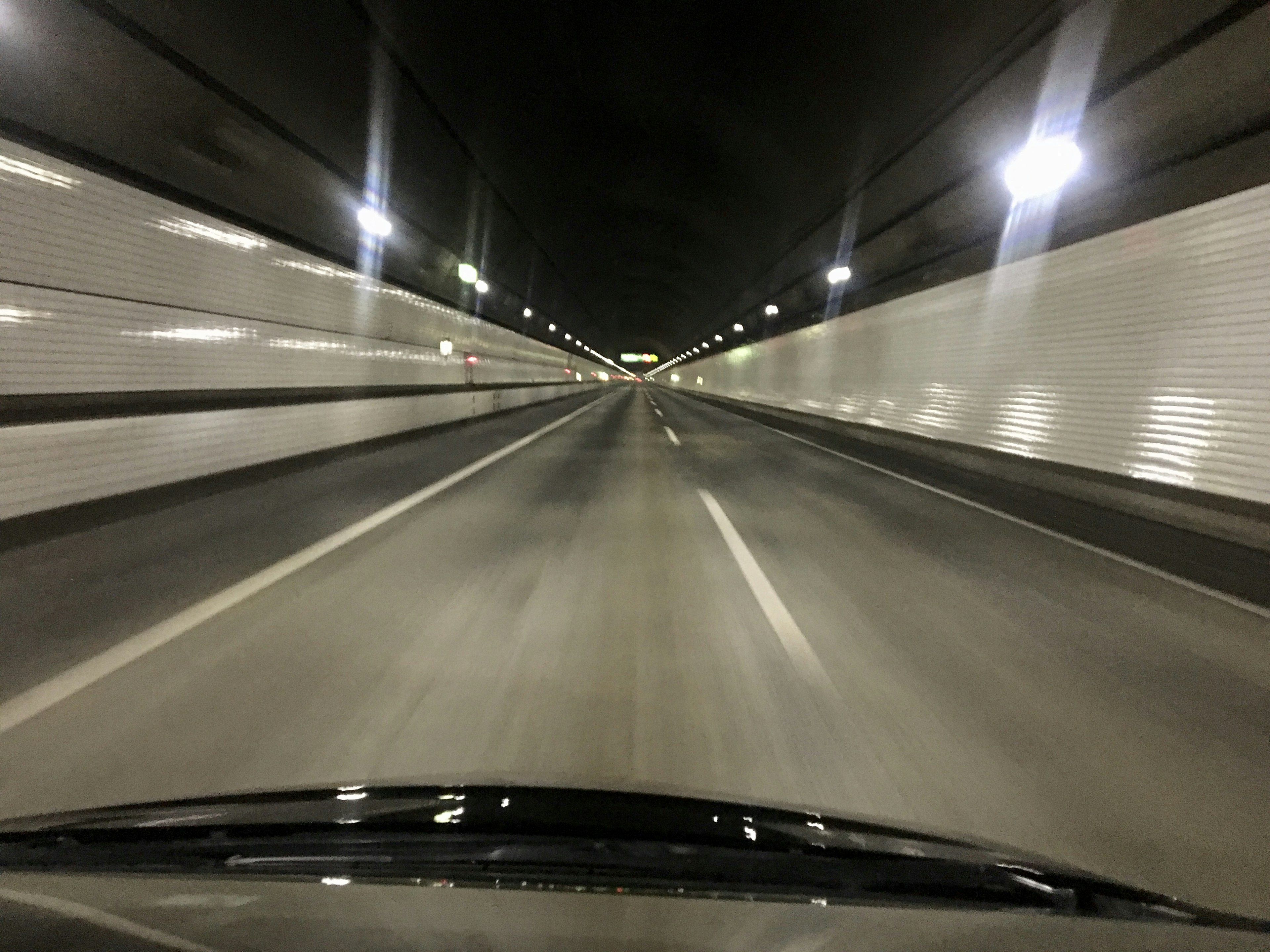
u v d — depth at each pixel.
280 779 3.58
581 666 5.12
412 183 16.19
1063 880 2.41
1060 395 12.46
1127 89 9.44
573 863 2.37
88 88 8.43
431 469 15.22
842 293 25.84
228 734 4.05
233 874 2.30
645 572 7.70
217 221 12.04
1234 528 8.41
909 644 5.62
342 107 11.71
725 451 20.16
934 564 8.11
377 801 2.71
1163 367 9.98
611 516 10.73
